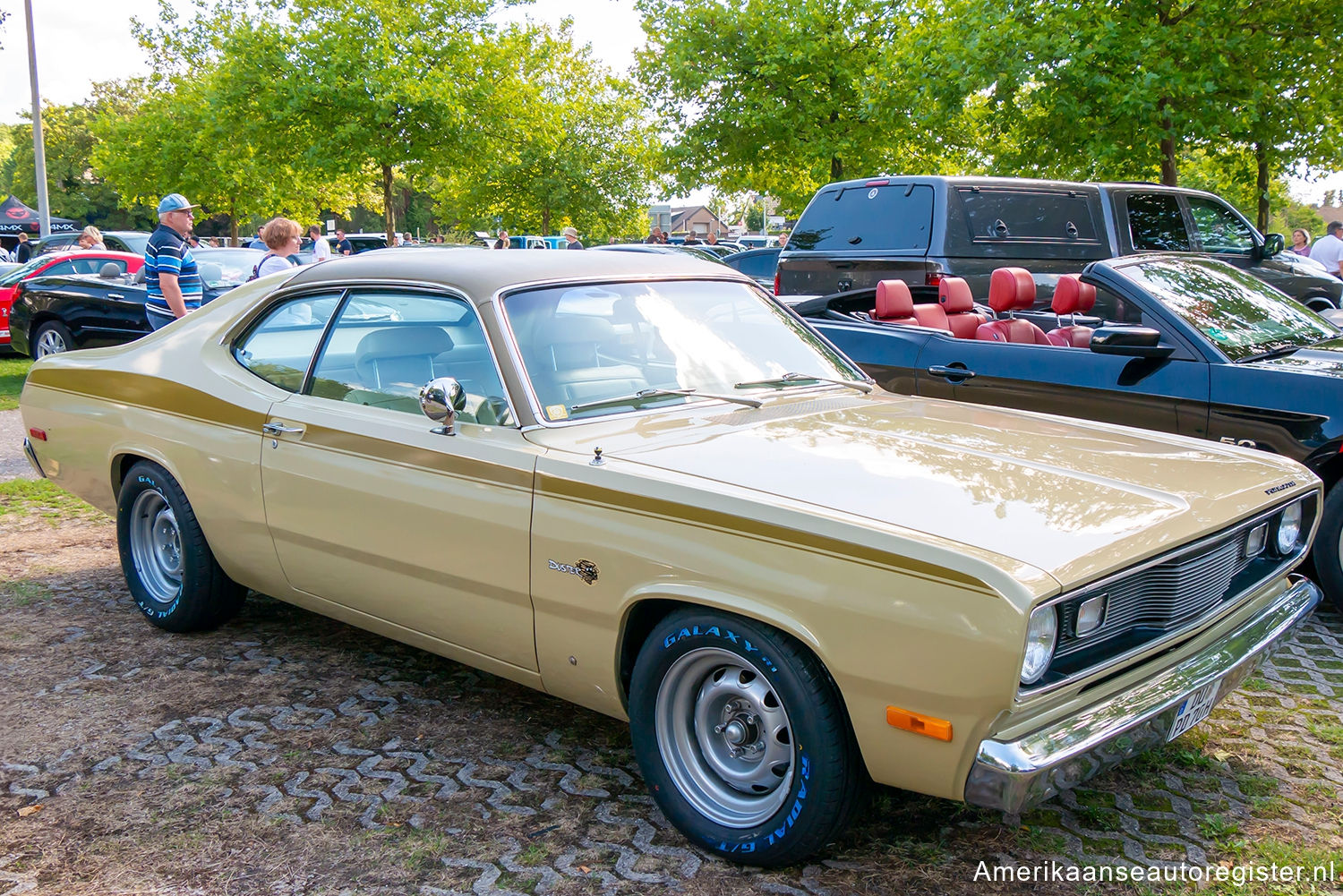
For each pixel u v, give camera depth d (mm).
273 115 19125
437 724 3703
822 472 2838
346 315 3834
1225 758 3391
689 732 2928
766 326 4039
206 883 2758
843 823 2639
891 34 17234
